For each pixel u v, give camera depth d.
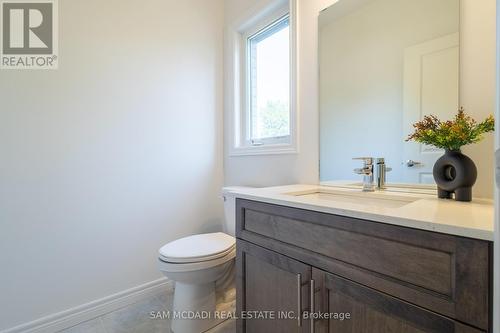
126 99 1.66
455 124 0.83
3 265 1.29
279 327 0.98
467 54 0.93
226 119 2.12
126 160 1.67
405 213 0.67
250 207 1.12
